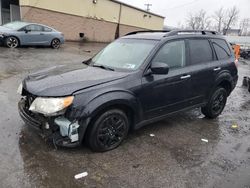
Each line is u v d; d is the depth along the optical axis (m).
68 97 3.50
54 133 3.62
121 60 4.54
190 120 5.60
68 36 23.64
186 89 4.84
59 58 12.34
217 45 5.66
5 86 6.81
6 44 13.73
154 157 3.93
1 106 5.34
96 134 3.78
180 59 4.79
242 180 3.54
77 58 12.98
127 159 3.82
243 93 8.71
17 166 3.43
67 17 22.92
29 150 3.81
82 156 3.79
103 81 3.83
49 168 3.45
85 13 24.70
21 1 19.44
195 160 3.95
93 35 26.39
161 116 4.61
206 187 3.33
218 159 4.04
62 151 3.86
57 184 3.17
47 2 20.75
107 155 3.88
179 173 3.58
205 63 5.23
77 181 3.25
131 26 31.67
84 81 3.79
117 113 3.93
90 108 3.57
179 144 4.42
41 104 3.51
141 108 4.21
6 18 23.97
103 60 4.79
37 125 3.69
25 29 14.28
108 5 27.30
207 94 5.37
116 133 4.02
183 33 5.00
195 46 5.11
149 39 4.69
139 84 4.08
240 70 15.54
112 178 3.36
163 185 3.31
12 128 4.41
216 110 5.77
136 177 3.42
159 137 4.61
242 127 5.49
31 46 15.20
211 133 5.00
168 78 4.46
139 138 4.51
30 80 4.05
